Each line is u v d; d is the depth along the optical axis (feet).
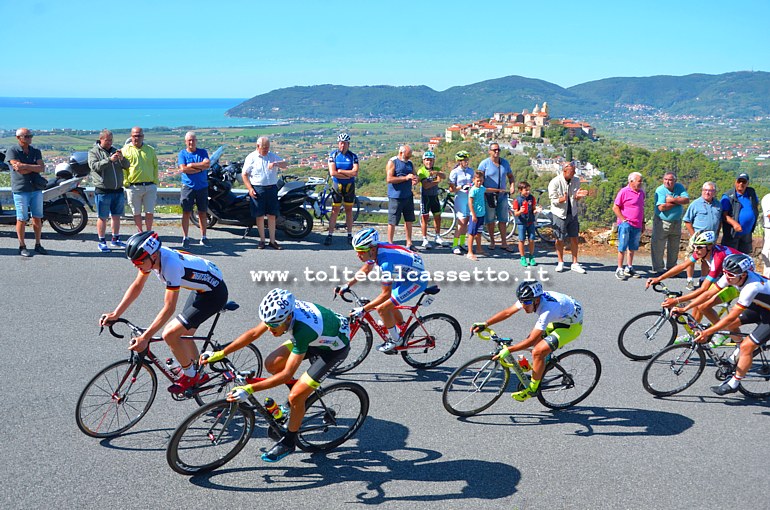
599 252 37.73
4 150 32.68
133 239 15.16
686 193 32.22
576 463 15.79
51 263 30.48
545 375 18.44
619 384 20.59
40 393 18.12
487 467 15.51
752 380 19.88
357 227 41.81
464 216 35.32
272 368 16.12
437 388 19.94
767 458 16.26
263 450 16.03
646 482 14.99
